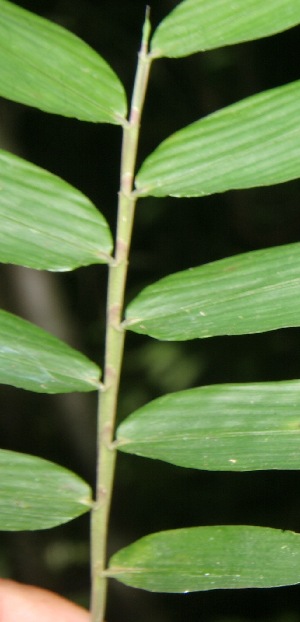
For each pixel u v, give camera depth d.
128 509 0.98
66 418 0.86
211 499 0.99
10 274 0.78
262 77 0.96
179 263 1.12
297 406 0.35
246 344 1.00
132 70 1.02
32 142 1.10
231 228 1.07
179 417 0.35
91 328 1.17
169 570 0.36
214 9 0.34
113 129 1.13
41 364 0.35
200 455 0.35
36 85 0.34
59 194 0.34
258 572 0.36
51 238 0.34
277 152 0.34
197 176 0.34
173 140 0.34
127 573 0.36
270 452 0.35
